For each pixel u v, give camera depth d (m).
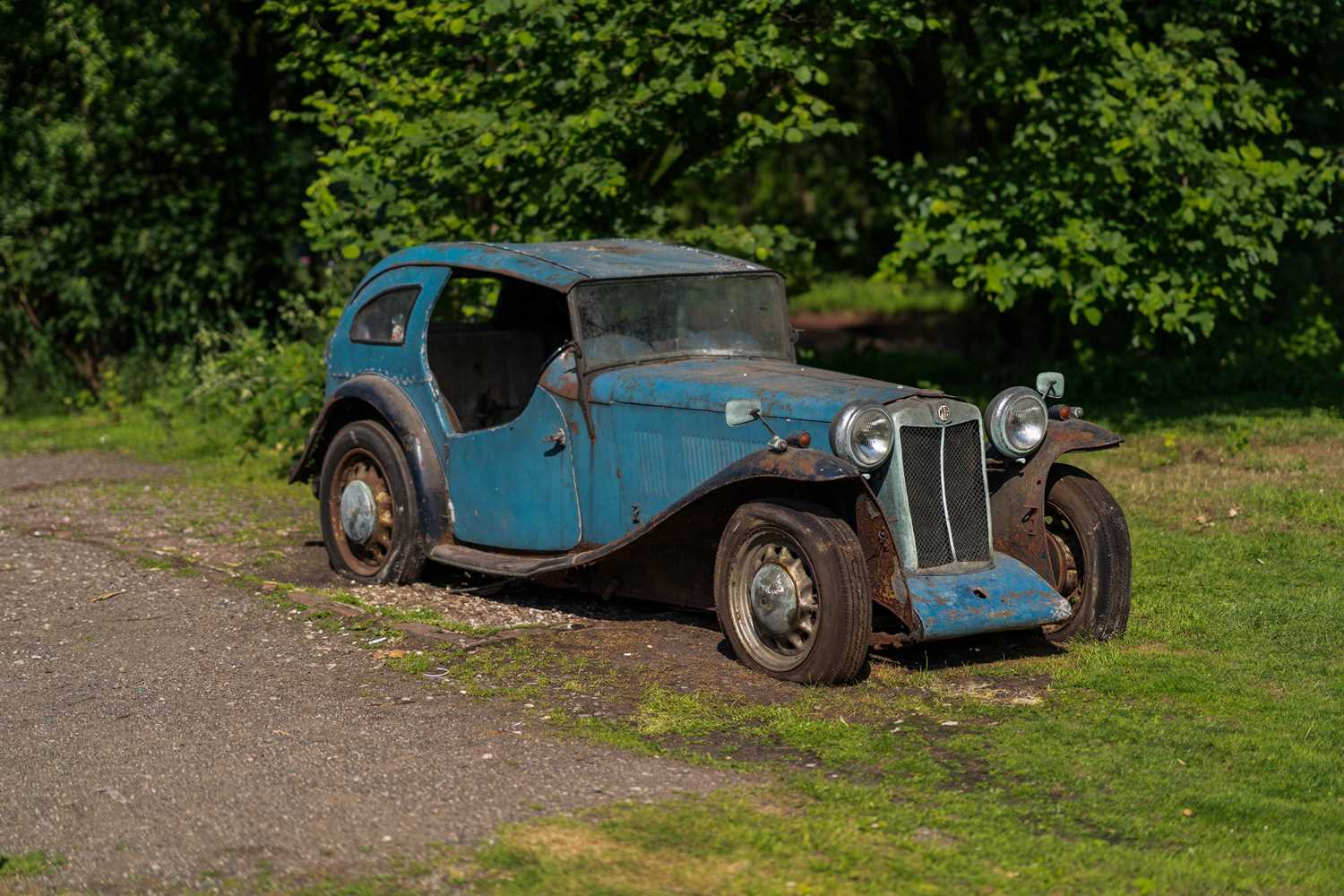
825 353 18.39
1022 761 5.05
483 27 11.02
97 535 9.32
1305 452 11.15
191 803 4.77
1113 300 11.46
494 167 10.09
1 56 15.54
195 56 16.25
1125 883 4.09
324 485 8.23
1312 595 7.33
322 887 4.11
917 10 12.34
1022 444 6.49
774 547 6.14
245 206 16.75
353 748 5.27
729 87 10.52
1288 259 15.09
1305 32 12.81
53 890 4.13
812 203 28.77
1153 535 8.70
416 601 7.48
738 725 5.51
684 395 6.52
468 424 8.22
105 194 15.90
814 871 4.16
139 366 16.30
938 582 6.12
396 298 8.00
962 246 11.66
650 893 4.03
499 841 4.38
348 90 11.97
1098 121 11.55
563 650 6.54
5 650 6.69
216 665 6.40
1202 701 5.75
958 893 4.02
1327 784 4.85
